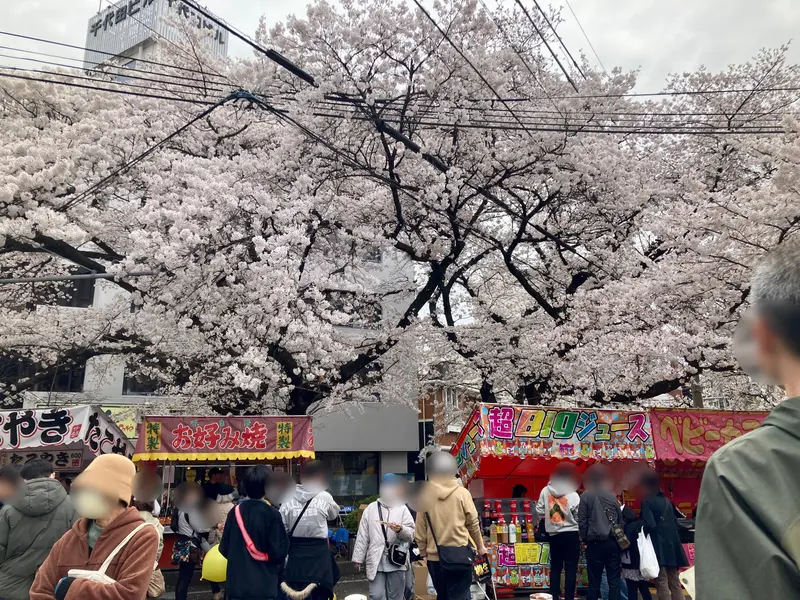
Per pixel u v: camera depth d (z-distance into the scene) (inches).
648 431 380.5
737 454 51.4
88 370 768.9
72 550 127.3
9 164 414.3
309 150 491.5
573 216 577.3
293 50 467.5
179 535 344.8
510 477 444.8
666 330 486.6
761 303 55.9
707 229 423.8
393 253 648.4
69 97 499.5
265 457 392.2
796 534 44.6
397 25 430.3
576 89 496.7
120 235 487.5
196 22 612.4
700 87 638.5
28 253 532.7
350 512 636.7
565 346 542.3
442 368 733.9
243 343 452.4
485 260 662.5
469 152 500.4
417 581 321.1
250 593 195.8
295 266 444.1
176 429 382.0
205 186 421.4
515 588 360.5
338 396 566.6
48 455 430.0
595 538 293.3
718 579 47.9
